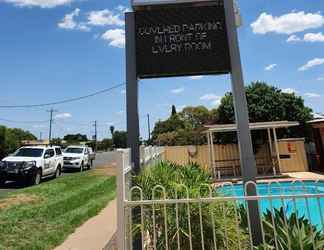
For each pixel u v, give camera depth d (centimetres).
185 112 5559
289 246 407
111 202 1148
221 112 2452
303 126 2252
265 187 941
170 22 555
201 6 557
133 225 440
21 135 5928
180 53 546
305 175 1633
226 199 377
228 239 420
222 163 1980
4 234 702
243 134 524
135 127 538
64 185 1575
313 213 771
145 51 550
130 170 498
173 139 3784
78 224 819
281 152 1836
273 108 2244
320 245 400
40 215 896
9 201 1146
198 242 417
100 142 10812
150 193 459
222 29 552
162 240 422
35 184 1789
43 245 628
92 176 2039
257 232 479
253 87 2341
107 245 643
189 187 473
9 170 1725
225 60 543
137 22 559
